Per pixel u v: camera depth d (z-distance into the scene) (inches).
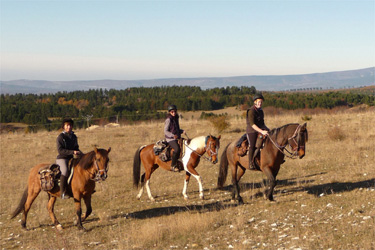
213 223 351.3
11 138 1205.7
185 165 462.3
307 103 3026.6
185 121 1322.6
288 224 322.7
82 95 5964.6
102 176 346.3
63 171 368.5
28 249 331.9
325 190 428.8
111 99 5753.0
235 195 458.3
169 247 303.9
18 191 587.5
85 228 377.4
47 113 4485.7
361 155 610.9
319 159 617.9
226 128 1067.9
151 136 1087.6
